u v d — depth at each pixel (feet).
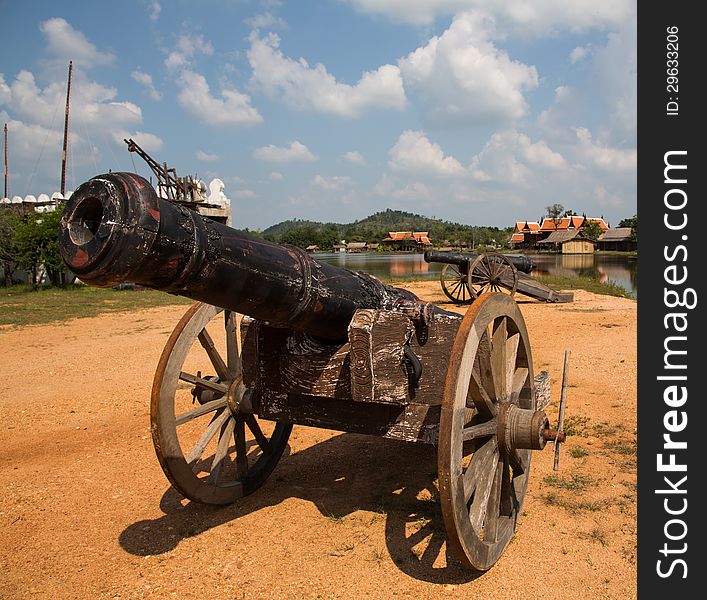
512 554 11.14
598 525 12.21
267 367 11.98
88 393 24.17
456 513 8.86
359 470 15.43
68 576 10.80
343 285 11.02
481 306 9.70
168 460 11.51
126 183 7.28
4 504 13.92
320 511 13.05
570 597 9.82
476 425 10.34
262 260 9.27
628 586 10.09
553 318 42.04
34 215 92.02
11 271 91.15
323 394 11.41
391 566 10.80
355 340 10.52
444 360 10.69
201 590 10.23
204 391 13.05
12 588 10.46
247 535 12.06
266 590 10.18
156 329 41.65
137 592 10.24
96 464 16.39
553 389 22.99
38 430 19.51
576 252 273.33
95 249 7.04
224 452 13.32
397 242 398.83
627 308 47.09
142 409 21.75
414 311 10.53
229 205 81.51
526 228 358.23
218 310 12.85
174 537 12.10
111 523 12.86
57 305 59.72
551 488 14.02
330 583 10.32
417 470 15.35
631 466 15.24
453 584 10.21
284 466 15.84
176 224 7.79
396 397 10.62
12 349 34.65
